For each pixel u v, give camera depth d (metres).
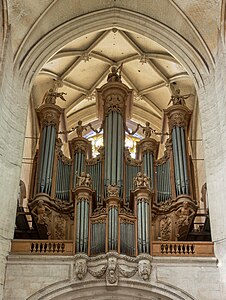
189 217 21.47
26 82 23.27
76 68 28.64
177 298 18.34
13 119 21.98
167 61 27.81
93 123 30.75
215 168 21.08
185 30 24.25
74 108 30.34
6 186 20.30
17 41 23.23
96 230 19.14
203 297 18.28
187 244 19.41
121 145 23.05
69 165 23.17
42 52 24.02
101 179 22.22
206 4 23.20
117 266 18.48
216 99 22.53
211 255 19.27
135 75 29.52
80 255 18.58
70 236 21.39
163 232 21.58
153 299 18.69
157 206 21.91
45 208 21.36
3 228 19.41
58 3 23.77
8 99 22.03
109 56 28.64
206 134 22.16
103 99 24.84
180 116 24.36
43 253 19.06
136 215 19.58
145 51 27.91
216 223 19.88
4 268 18.70
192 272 18.77
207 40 23.67
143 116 30.59
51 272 18.67
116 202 19.55
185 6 23.70
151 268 18.75
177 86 29.08
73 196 21.56
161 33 24.72
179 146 23.36
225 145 20.83
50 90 25.48
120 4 25.02
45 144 23.17
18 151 21.44
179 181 22.20
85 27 24.86
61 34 24.50
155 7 24.52
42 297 18.27
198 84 23.66
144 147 23.61
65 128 27.42
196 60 24.02
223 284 18.42
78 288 18.50
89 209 19.64
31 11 23.23
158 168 23.27
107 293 18.77
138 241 19.00
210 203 20.47
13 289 18.33
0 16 21.94
